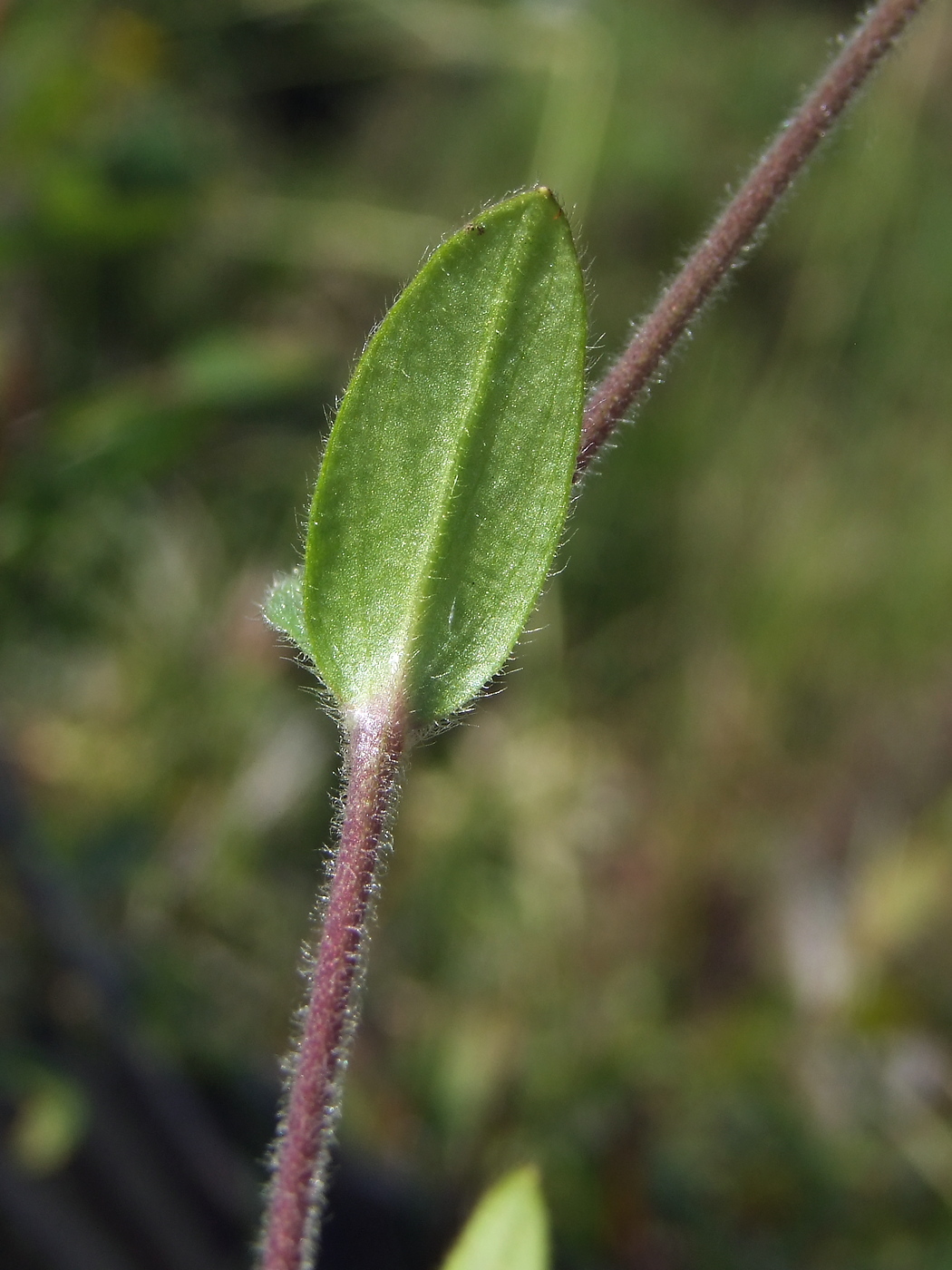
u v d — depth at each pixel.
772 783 0.22
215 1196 0.14
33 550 0.13
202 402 0.12
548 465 0.07
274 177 0.30
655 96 0.34
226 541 0.21
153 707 0.19
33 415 0.12
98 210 0.13
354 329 0.24
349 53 0.22
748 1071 0.16
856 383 0.29
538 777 0.21
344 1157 0.15
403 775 0.07
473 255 0.07
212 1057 0.15
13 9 0.14
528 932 0.19
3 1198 0.13
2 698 0.18
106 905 0.16
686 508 0.26
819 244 0.30
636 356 0.07
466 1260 0.08
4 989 0.14
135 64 0.18
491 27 0.19
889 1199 0.16
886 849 0.19
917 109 0.31
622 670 0.24
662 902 0.20
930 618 0.25
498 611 0.07
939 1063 0.16
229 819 0.18
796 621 0.25
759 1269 0.15
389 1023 0.18
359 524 0.07
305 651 0.08
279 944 0.18
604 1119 0.16
